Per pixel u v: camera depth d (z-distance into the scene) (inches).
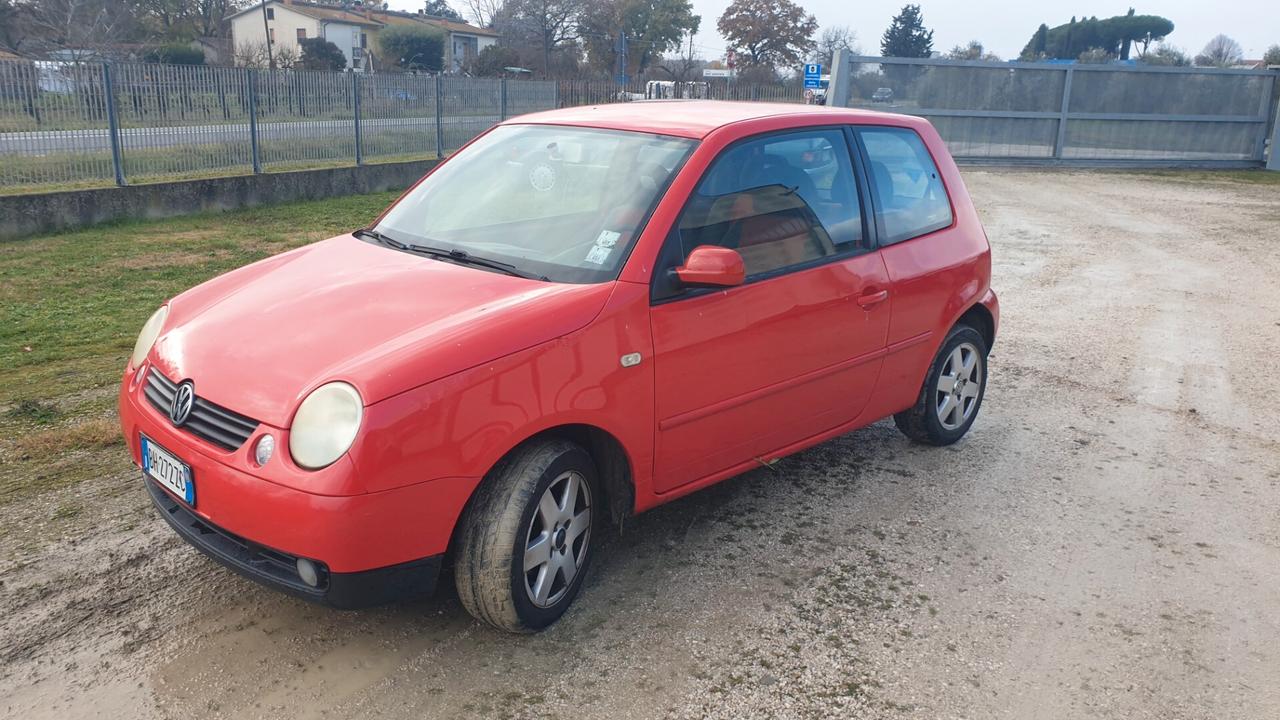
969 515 167.3
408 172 681.0
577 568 129.9
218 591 132.8
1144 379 252.1
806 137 158.9
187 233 452.4
